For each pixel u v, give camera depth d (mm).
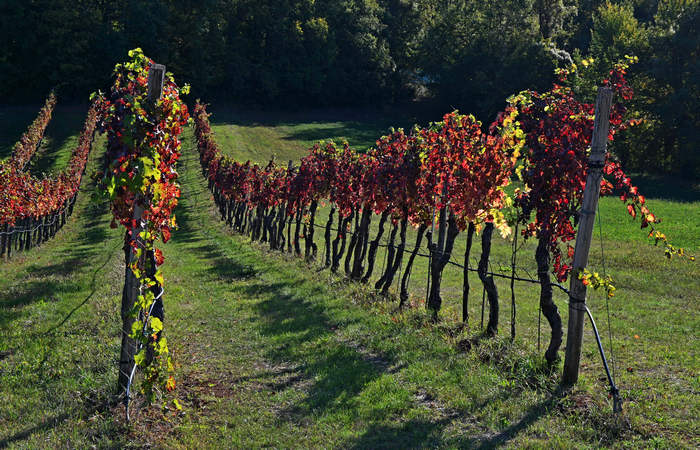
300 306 13008
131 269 7434
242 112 85438
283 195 23422
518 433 6746
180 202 39688
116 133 7145
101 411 7234
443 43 87250
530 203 9000
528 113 9719
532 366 8617
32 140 51219
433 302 12328
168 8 83812
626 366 9250
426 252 23906
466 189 11156
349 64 92438
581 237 7840
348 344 10266
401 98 98062
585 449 6293
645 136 55219
